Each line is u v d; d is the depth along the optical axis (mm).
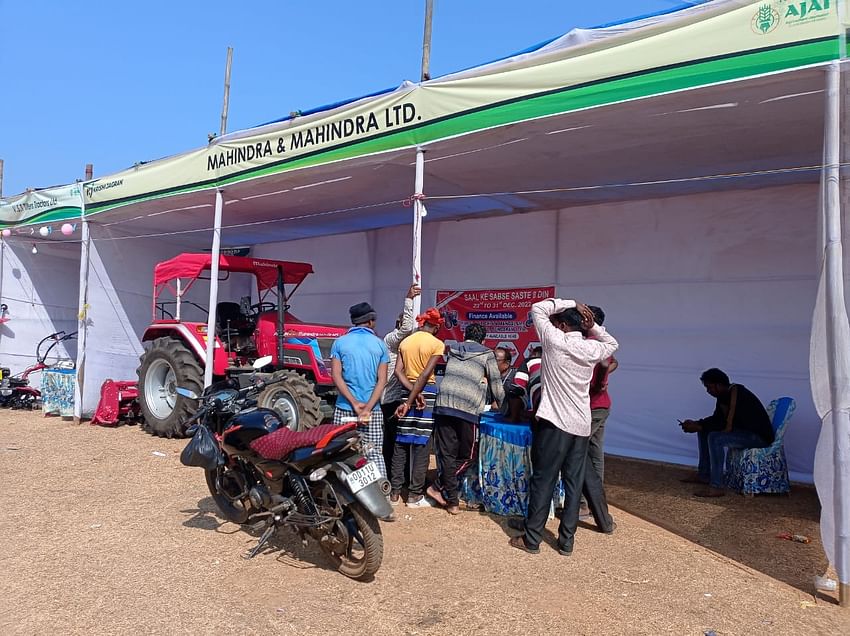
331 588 3576
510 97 4773
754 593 3645
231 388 4609
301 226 9641
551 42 4629
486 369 5102
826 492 3648
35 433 8125
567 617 3283
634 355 7328
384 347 4801
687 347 6996
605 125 4793
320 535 3766
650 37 4145
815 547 4430
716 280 6863
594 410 4656
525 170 6207
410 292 5348
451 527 4688
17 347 11016
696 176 6359
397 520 4824
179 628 3080
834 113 3566
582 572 3896
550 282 7973
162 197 7711
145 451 7039
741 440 5867
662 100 4207
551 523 4840
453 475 5020
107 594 3439
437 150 5426
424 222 9195
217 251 7168
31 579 3617
